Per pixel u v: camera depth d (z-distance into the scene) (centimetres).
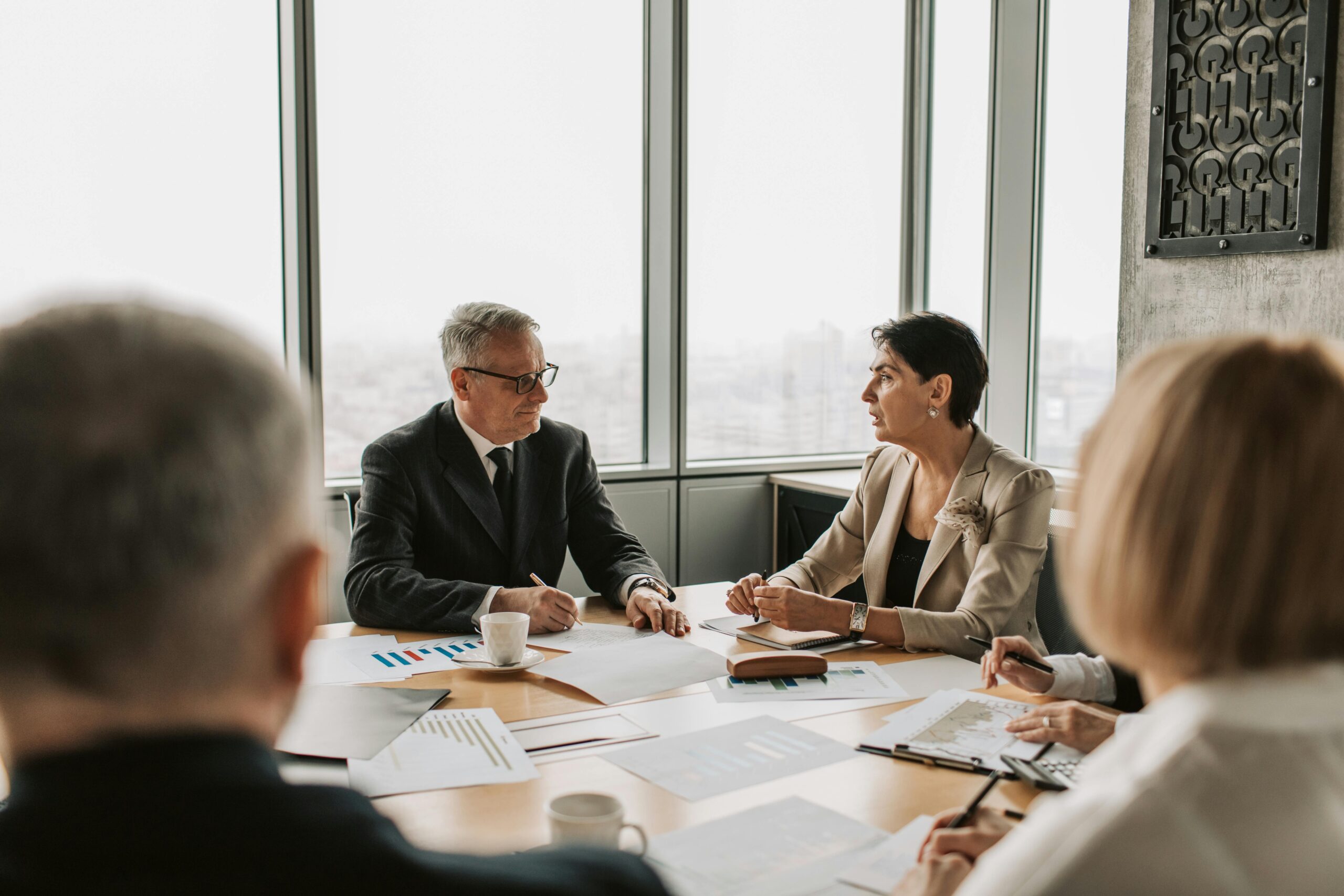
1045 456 379
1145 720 59
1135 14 288
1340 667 56
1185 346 61
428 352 327
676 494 370
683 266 362
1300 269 252
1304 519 54
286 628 44
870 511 222
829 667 164
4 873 38
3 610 38
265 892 40
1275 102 254
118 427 38
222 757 41
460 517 215
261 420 41
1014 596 186
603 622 196
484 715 140
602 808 93
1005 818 101
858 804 111
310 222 301
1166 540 56
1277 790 52
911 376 202
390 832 45
